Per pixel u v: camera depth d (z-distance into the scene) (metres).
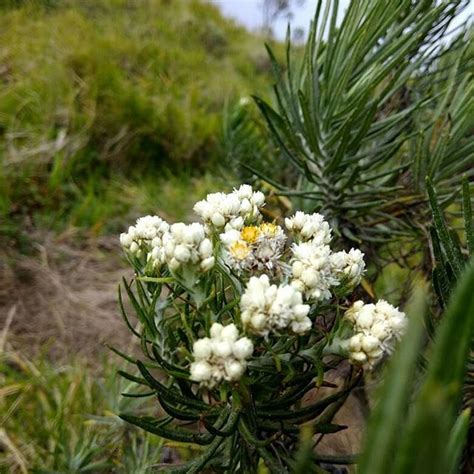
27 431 0.31
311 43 0.22
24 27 0.98
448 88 0.23
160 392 0.14
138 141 0.70
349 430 0.22
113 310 0.46
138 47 0.98
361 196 0.24
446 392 0.06
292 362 0.14
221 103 0.90
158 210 0.60
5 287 0.46
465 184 0.14
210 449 0.14
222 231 0.15
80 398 0.33
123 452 0.26
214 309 0.14
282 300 0.12
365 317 0.14
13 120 0.64
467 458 0.18
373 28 0.21
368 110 0.22
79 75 0.79
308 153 0.25
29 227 0.54
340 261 0.14
